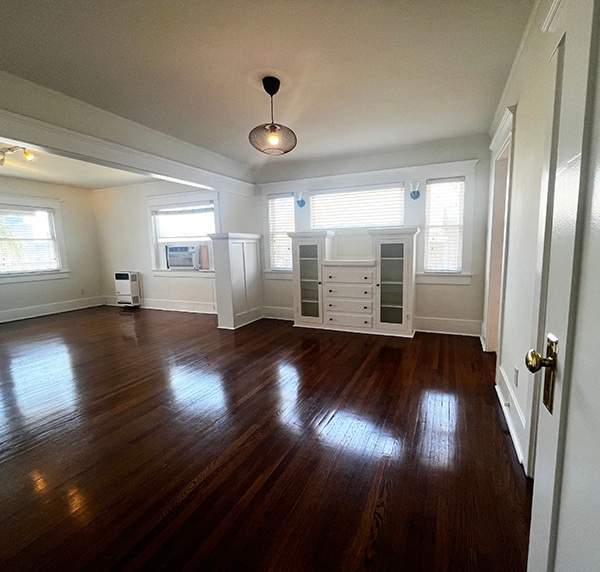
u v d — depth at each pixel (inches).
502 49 83.7
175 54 84.0
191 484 66.3
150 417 92.0
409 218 169.5
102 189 257.8
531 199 72.2
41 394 107.3
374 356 136.8
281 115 123.2
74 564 49.9
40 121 101.0
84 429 86.5
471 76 96.7
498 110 118.2
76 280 254.8
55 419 91.6
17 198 219.0
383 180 173.0
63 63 87.2
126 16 69.7
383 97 109.3
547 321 32.4
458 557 49.8
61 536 54.7
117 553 51.6
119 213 255.4
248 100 110.3
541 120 65.3
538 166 67.2
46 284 235.9
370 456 73.7
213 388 110.0
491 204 136.6
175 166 151.6
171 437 82.4
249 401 100.3
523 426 71.8
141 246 251.6
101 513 59.4
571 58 27.9
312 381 113.8
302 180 191.0
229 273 183.9
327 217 189.0
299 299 187.8
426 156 162.1
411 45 81.8
